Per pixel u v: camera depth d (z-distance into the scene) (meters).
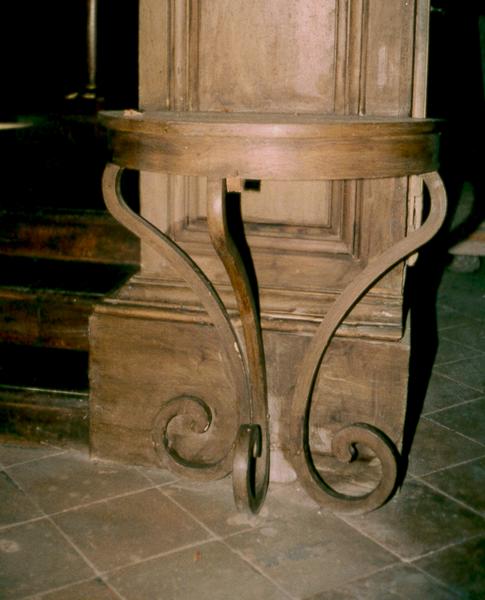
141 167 2.17
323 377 2.56
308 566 2.28
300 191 2.55
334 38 2.44
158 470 2.78
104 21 5.34
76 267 3.41
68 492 2.63
